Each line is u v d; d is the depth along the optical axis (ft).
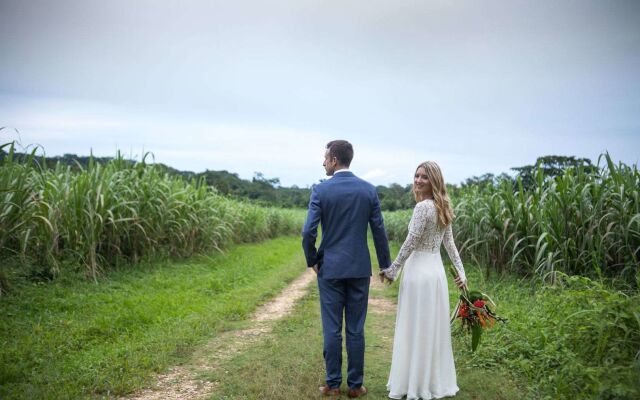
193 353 14.40
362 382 11.30
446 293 11.39
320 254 11.76
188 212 33.53
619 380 9.55
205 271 30.14
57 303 18.57
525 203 23.75
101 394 11.02
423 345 10.99
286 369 12.87
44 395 10.41
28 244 21.88
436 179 11.39
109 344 14.67
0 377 11.30
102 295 20.57
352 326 11.46
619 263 19.27
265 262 37.27
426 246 11.35
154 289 23.43
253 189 128.36
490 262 25.99
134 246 27.89
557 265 20.71
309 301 23.29
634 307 10.48
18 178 20.06
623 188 19.27
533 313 16.03
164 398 10.93
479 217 26.40
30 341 13.92
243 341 15.88
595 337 10.89
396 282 29.94
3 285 18.97
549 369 11.73
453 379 11.30
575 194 21.07
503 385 11.59
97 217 24.17
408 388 10.94
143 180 29.63
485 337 14.66
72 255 23.20
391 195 115.85
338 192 11.53
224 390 11.37
